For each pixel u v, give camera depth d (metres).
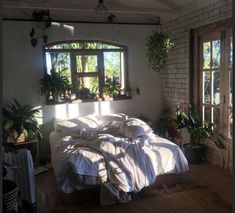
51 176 4.30
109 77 5.60
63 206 3.30
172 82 5.44
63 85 5.11
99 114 5.52
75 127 4.72
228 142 4.19
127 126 3.95
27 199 2.88
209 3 4.29
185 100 5.05
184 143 4.97
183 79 5.08
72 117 5.36
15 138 4.45
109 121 4.96
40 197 3.57
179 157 3.70
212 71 4.46
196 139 4.62
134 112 5.74
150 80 5.77
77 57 5.37
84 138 4.11
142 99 5.76
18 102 5.04
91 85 5.53
